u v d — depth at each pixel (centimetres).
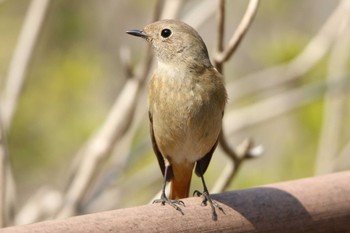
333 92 1272
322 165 1268
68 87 1484
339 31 1233
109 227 667
